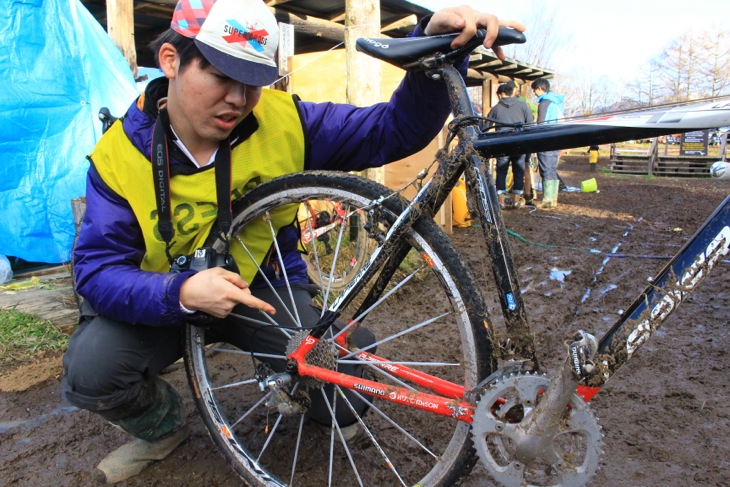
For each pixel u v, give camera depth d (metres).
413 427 2.15
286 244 1.92
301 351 1.63
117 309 1.53
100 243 1.56
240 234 1.76
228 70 1.35
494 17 1.49
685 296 1.28
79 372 1.62
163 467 1.95
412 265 3.66
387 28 7.06
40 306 3.25
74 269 1.61
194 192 1.61
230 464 1.79
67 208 4.01
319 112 1.79
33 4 3.90
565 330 3.19
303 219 3.51
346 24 4.29
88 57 4.16
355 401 1.88
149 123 1.56
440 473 1.53
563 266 4.53
